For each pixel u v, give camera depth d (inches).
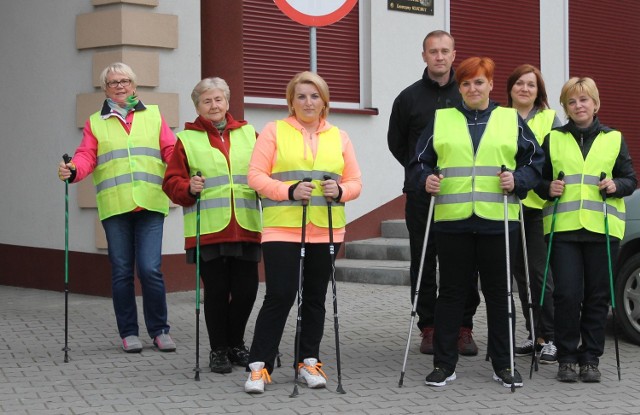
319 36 540.1
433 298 332.5
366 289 466.9
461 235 287.1
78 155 329.1
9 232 483.8
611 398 274.2
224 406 262.7
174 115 442.0
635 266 343.6
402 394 277.1
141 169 328.5
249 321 379.9
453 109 293.4
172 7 443.5
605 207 296.7
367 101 558.6
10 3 475.8
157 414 254.7
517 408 263.1
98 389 279.7
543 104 341.7
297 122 286.4
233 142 306.3
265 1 520.7
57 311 404.2
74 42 446.0
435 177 284.5
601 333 296.7
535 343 301.6
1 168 486.9
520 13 627.8
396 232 546.9
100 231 438.3
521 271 332.5
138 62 431.8
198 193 294.4
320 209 281.9
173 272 446.6
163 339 330.0
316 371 284.5
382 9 560.1
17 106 474.9
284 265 279.0
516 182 283.3
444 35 334.6
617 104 690.2
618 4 689.6
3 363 311.6
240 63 450.6
